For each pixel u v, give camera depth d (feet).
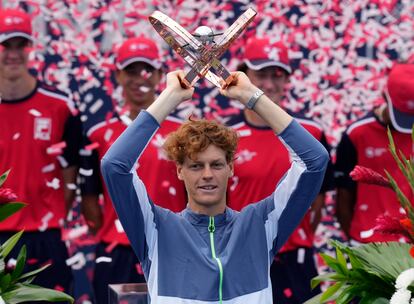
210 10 64.44
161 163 52.29
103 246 53.72
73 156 54.24
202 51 32.58
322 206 54.65
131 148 32.63
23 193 52.80
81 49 63.16
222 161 33.32
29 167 53.11
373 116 53.93
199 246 33.58
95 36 63.57
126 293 34.01
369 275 33.27
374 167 53.88
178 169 34.06
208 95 62.49
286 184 33.76
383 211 53.31
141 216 33.30
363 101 64.59
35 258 52.85
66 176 54.24
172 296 33.06
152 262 33.58
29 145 53.16
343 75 64.95
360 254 33.81
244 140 52.44
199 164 33.32
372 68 64.80
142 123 32.81
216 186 33.40
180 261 33.32
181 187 52.70
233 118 53.31
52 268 53.16
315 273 53.42
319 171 33.12
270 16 64.95
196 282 33.04
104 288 53.52
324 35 65.16
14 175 52.85
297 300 52.80
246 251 33.58
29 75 53.57
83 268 61.31
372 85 64.69
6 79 53.01
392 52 65.36
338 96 64.64
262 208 34.19
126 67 53.21
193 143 32.96
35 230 52.85
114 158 32.53
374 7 65.16
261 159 52.13
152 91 53.67
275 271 52.85
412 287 31.96
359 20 65.51
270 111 33.17
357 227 53.98
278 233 34.09
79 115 54.24
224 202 34.19
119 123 53.98
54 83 62.08
